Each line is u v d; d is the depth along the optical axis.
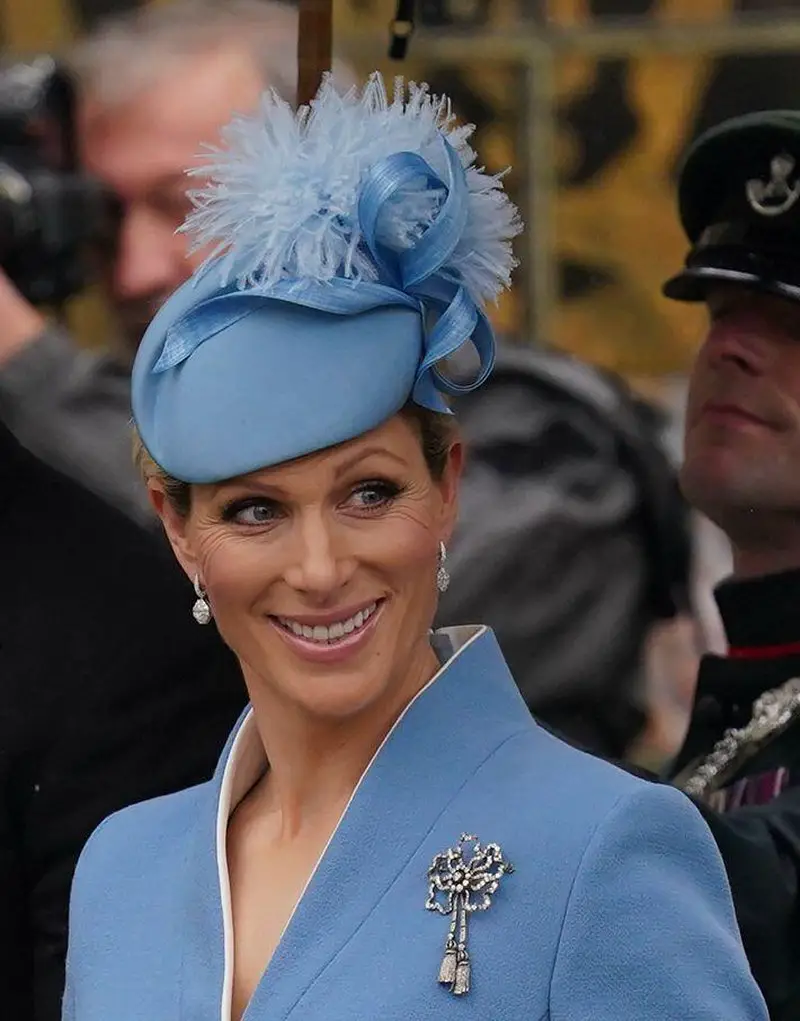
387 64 12.66
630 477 10.83
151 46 10.60
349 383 5.90
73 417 10.09
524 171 12.81
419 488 6.11
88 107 10.62
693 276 8.62
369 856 6.07
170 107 10.51
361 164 5.99
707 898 5.91
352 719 6.29
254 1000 5.99
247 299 5.96
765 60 12.65
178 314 6.13
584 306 12.84
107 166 10.60
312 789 6.41
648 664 11.17
